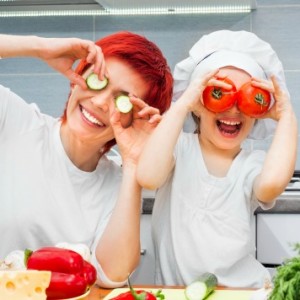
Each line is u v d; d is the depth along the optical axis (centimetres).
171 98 154
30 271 107
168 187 156
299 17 275
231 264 148
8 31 294
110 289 141
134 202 144
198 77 146
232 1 258
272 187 143
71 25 290
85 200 153
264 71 160
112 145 158
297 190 215
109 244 142
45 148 155
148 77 143
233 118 148
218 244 148
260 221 195
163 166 143
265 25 277
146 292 113
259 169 153
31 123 156
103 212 154
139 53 143
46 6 272
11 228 149
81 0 270
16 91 294
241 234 150
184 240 149
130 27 287
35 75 293
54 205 150
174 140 144
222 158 156
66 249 121
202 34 282
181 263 149
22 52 142
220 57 153
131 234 142
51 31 292
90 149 152
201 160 154
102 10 276
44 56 143
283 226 194
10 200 150
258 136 169
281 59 277
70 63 144
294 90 276
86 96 144
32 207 149
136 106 145
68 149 155
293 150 146
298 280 96
